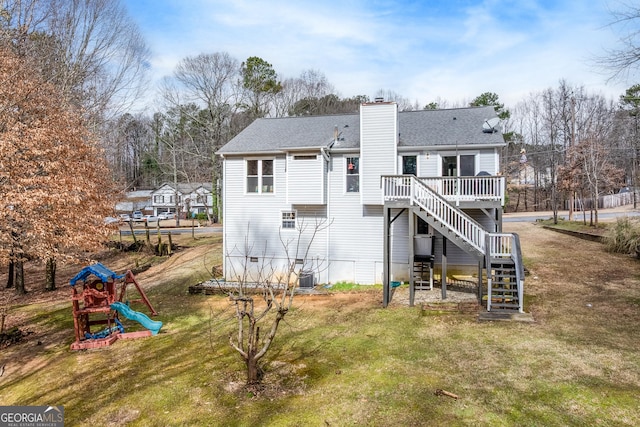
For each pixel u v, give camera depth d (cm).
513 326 1034
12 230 1106
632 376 726
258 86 4519
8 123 1140
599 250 1853
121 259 2630
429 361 849
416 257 1556
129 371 904
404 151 1622
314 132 1891
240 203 1839
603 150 2867
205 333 1148
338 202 1720
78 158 1268
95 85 2600
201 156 4419
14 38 1886
